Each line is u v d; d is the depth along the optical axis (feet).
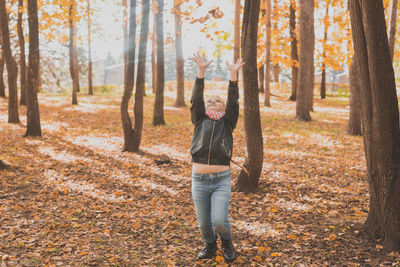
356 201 18.30
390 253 11.78
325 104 73.87
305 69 47.88
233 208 17.67
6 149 30.01
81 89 103.50
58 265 11.58
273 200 18.79
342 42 63.10
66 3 51.55
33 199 18.31
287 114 55.36
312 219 15.92
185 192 20.67
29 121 36.63
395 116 11.93
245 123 20.04
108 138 37.76
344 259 11.74
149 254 12.70
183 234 14.55
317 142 34.14
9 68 43.75
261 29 71.41
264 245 13.29
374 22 11.40
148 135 39.14
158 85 44.80
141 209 17.70
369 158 12.69
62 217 16.10
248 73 19.47
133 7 30.89
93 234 14.33
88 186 21.25
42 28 49.03
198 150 10.76
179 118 51.29
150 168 25.99
